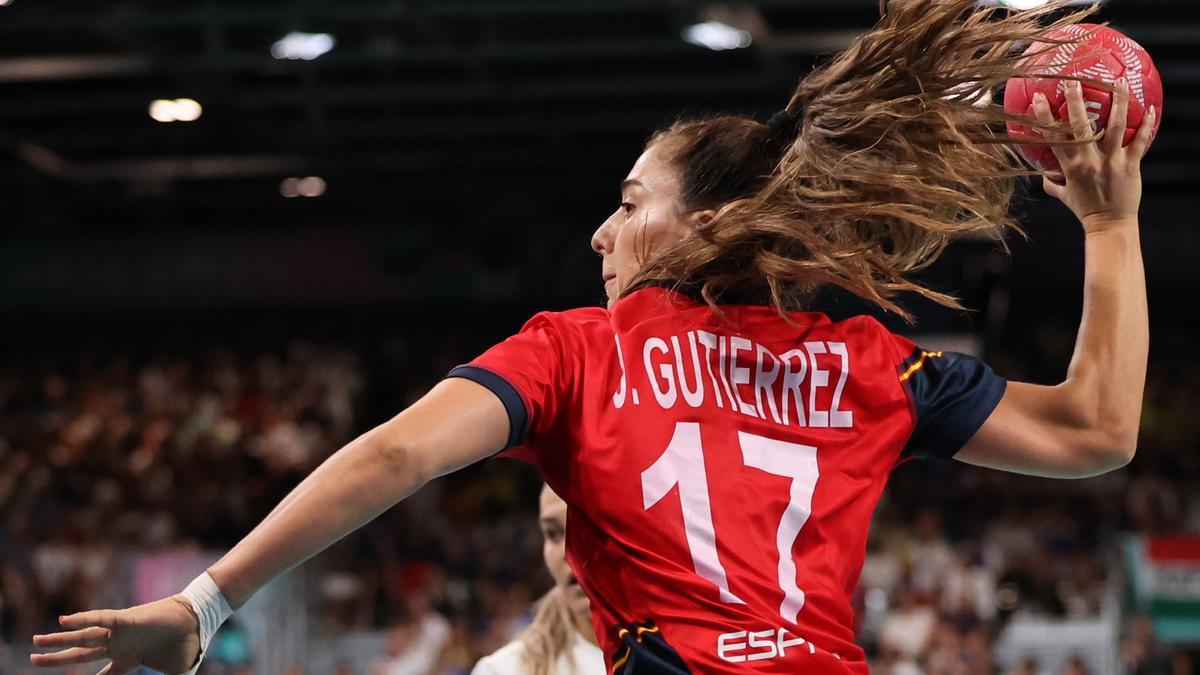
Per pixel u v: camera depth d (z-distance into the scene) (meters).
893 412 2.11
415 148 18.73
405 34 14.20
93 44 14.75
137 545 15.89
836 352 2.11
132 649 1.74
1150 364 19.44
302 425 19.09
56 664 1.71
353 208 21.48
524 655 3.79
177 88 16.14
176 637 1.75
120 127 17.88
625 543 1.94
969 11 2.36
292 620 12.72
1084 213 2.36
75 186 20.31
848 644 1.97
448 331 21.98
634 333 2.05
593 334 2.05
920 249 2.30
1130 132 2.32
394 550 15.92
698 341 2.06
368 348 21.86
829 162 2.17
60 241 21.78
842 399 2.08
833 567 1.98
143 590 13.57
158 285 21.70
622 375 2.01
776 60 14.78
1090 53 2.31
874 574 13.56
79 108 16.59
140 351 22.03
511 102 16.67
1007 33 2.21
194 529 16.70
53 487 17.45
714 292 2.14
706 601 1.90
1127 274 2.29
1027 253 19.56
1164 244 19.80
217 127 17.52
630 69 15.51
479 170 19.73
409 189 20.34
